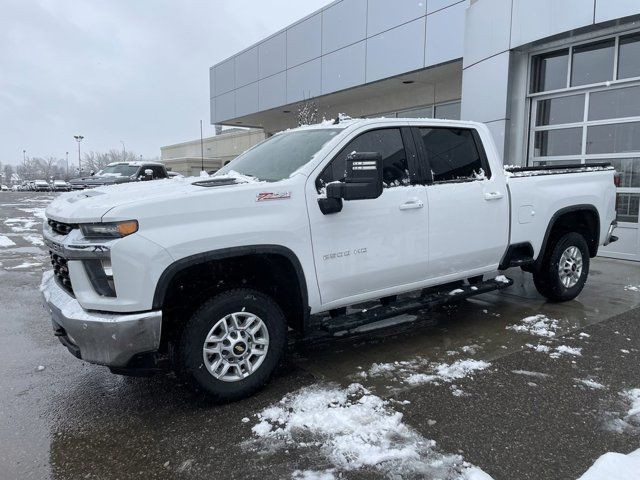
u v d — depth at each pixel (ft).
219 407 12.04
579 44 30.50
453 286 17.46
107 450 10.32
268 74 64.03
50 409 12.10
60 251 11.51
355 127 14.42
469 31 36.32
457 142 16.81
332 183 12.65
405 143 15.37
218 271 12.55
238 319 12.22
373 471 9.43
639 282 24.26
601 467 9.21
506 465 9.59
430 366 14.23
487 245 16.99
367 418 11.28
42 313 19.98
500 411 11.60
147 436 10.83
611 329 17.20
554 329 17.28
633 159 28.86
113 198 11.60
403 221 14.73
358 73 50.24
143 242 10.75
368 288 14.46
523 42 31.55
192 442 10.54
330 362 14.66
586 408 11.73
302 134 15.70
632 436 10.60
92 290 11.05
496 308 19.90
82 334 10.84
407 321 18.43
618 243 30.17
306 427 11.00
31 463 9.90
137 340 10.76
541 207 18.58
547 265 19.65
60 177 341.21
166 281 10.98
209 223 11.56
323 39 54.29
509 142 34.01
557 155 32.55
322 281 13.35
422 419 11.26
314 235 13.08
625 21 27.14
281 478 9.27
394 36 45.78
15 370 14.42
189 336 11.46
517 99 33.50
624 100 29.07
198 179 13.69
